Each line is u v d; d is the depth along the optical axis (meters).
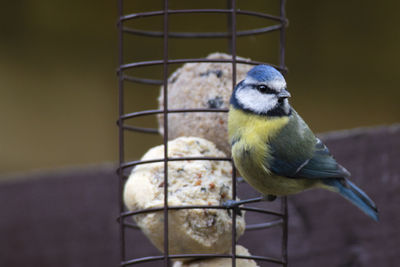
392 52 12.45
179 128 8.47
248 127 7.82
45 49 12.84
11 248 11.20
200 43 12.74
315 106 12.30
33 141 12.53
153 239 7.69
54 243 10.95
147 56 12.83
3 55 12.72
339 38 12.52
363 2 12.58
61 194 11.05
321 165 7.89
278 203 9.66
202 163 7.82
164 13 7.86
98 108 12.73
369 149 9.38
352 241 9.25
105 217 10.73
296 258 9.43
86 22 12.99
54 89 12.75
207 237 7.55
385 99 12.34
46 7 12.91
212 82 8.39
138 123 12.55
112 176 10.83
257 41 12.55
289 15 12.62
